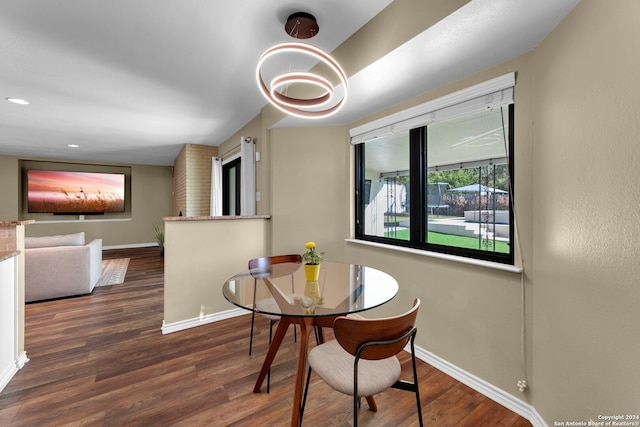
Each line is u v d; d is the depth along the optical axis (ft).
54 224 21.36
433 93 6.71
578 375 3.88
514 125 5.24
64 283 11.35
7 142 15.74
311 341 7.82
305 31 5.71
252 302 4.96
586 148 3.69
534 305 4.87
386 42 5.25
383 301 4.93
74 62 7.08
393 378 3.98
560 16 4.11
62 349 7.31
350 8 5.29
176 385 5.85
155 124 12.42
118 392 5.62
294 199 10.00
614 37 3.22
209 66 7.36
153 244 24.98
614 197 3.26
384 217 8.71
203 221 8.98
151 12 5.29
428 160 7.29
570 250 4.02
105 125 12.50
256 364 6.65
